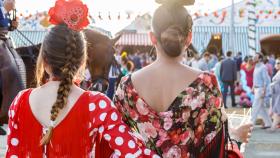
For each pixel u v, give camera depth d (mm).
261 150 10406
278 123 12953
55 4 2883
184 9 2996
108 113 2805
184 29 2947
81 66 2910
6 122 6391
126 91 2979
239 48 28875
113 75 8203
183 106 2916
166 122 2910
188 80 2945
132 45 33562
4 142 9258
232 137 3256
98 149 2873
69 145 2740
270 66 19703
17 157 2793
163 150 2908
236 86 21984
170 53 2924
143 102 2939
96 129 2805
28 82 6820
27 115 2789
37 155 2750
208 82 2953
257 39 28062
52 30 2850
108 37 6492
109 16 14016
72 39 2828
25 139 2777
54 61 2814
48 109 2781
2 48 6203
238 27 29406
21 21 23969
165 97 2938
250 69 17641
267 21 27844
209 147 2973
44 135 2748
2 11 6273
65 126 2750
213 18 29641
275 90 12969
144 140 2928
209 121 2965
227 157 3049
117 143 2754
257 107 13430
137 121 2953
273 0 26844
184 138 2918
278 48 32969
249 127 3273
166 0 2980
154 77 2961
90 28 6555
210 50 30078
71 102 2793
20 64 6383
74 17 2857
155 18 2971
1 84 6203
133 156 2732
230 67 18859
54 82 2855
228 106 18781
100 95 2855
